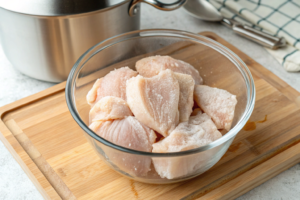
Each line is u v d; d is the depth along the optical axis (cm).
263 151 65
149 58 69
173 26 89
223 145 56
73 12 66
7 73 79
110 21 70
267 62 82
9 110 69
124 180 61
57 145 65
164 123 59
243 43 86
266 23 86
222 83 68
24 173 65
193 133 59
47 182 61
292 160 65
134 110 60
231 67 66
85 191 60
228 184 61
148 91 60
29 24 67
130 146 59
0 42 75
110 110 61
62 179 61
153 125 59
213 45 68
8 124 68
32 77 76
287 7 89
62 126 67
